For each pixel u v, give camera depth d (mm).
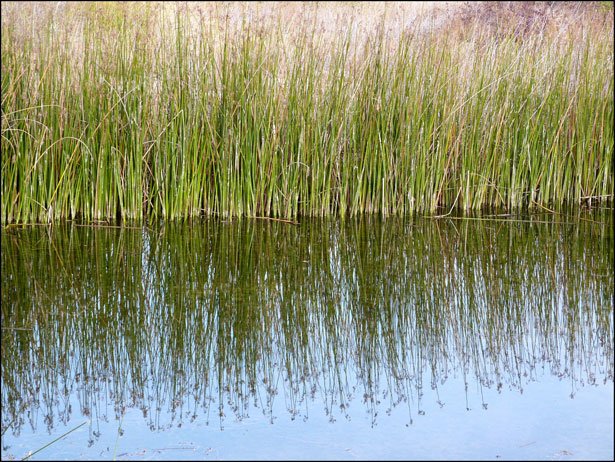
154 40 6676
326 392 3619
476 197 7090
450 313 4578
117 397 3553
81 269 5148
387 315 4535
